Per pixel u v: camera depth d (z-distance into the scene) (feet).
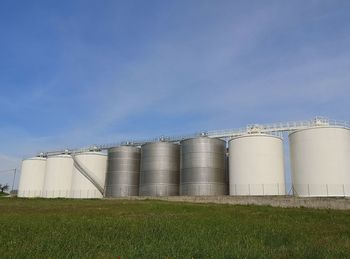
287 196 138.51
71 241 48.06
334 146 147.33
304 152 152.25
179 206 122.01
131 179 206.18
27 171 262.47
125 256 38.99
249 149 165.58
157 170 190.80
